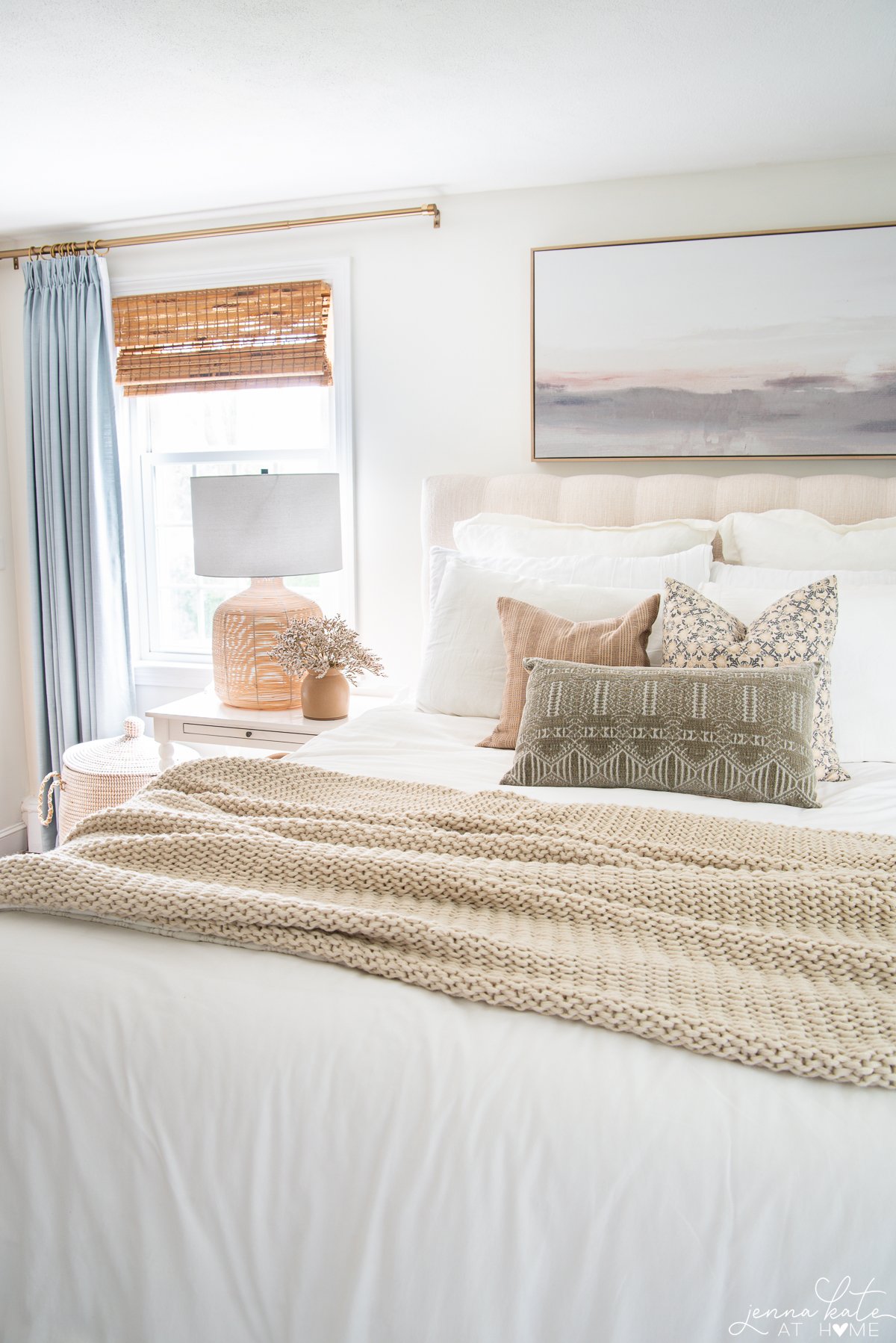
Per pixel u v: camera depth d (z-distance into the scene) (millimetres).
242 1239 1007
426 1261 938
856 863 1379
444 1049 1028
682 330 2965
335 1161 988
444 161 2859
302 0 1936
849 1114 927
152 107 2459
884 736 2068
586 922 1238
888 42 2123
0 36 2074
